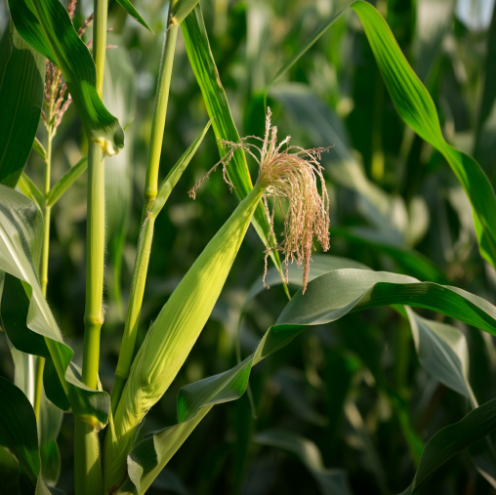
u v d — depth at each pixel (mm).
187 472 2064
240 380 942
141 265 964
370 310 1991
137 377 949
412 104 1152
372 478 1832
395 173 1806
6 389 978
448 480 1685
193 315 946
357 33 1837
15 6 931
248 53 2145
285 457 2068
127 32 2441
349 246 1840
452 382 1157
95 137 941
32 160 2420
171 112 2525
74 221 2447
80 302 2271
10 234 937
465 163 1121
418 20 1385
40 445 1177
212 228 2488
